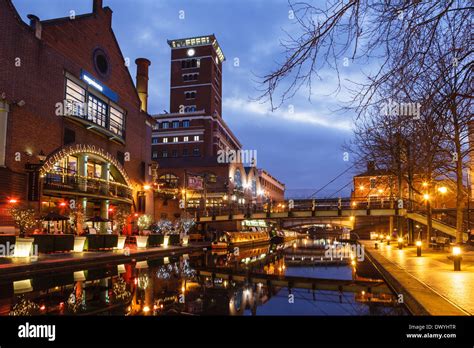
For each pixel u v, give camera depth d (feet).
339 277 57.98
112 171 127.44
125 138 136.05
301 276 59.36
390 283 46.93
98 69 119.96
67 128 103.09
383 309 33.32
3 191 78.54
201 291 43.01
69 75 103.71
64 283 46.21
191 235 167.32
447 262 61.46
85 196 104.22
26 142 86.69
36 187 84.79
